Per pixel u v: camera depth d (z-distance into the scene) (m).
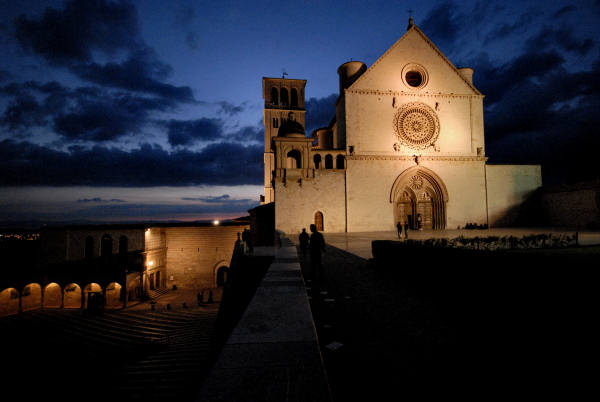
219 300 29.77
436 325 4.94
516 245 12.27
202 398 1.86
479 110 32.44
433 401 2.86
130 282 27.84
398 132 31.31
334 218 29.95
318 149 30.59
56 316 24.08
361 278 8.95
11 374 13.98
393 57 31.73
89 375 13.22
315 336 3.02
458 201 31.67
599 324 3.80
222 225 35.75
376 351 4.06
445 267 6.88
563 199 30.27
